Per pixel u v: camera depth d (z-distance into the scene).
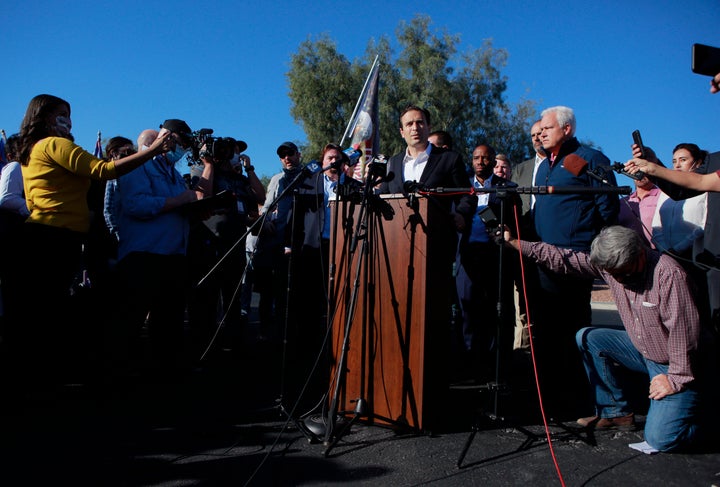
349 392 3.05
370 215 2.99
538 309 3.68
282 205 5.28
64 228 3.31
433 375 2.89
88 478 2.31
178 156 4.01
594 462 2.55
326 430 2.68
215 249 4.75
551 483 2.32
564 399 3.60
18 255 3.24
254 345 5.40
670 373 2.61
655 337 2.68
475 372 4.32
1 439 2.73
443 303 2.96
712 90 2.45
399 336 2.88
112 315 3.70
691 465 2.53
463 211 3.52
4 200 3.96
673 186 3.51
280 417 3.15
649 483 2.33
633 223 4.55
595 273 3.06
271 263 5.59
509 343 4.19
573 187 2.70
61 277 3.34
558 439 2.84
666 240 4.28
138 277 3.70
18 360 3.28
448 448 2.68
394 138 24.41
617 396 3.01
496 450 2.67
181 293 4.06
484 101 26.12
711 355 2.67
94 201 4.54
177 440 2.77
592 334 3.05
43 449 2.61
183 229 4.00
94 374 3.98
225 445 2.71
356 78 24.98
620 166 2.91
